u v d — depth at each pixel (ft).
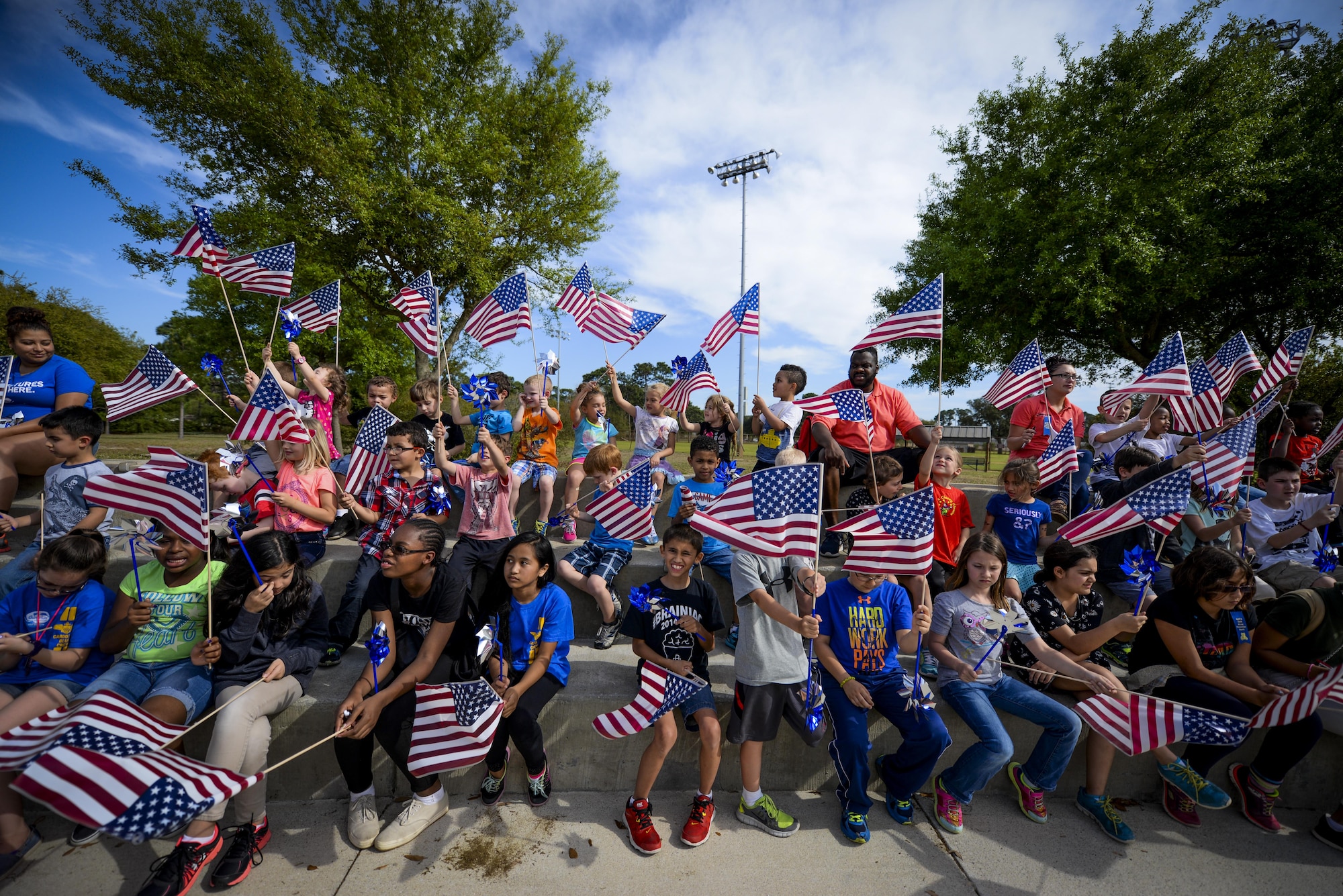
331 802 9.40
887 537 8.88
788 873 8.32
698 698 9.25
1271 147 36.60
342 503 15.15
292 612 8.96
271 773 9.37
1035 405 17.07
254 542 8.59
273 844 8.44
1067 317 39.47
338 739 8.63
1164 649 10.41
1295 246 36.19
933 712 9.14
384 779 9.61
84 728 6.28
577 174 44.73
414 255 41.65
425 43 41.88
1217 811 10.08
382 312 46.34
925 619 9.07
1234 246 38.11
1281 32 38.52
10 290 68.69
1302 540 14.10
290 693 8.93
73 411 11.71
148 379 12.60
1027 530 13.51
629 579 13.26
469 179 41.86
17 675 8.54
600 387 18.49
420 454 12.53
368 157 37.47
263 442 14.28
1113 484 14.94
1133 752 8.26
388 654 8.75
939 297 12.71
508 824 9.02
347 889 7.70
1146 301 37.09
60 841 8.21
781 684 9.17
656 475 15.02
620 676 10.98
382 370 46.57
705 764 8.91
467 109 42.91
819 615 9.84
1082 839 9.30
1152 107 37.83
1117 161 37.35
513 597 9.84
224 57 36.01
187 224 37.68
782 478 8.31
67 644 8.61
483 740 8.10
